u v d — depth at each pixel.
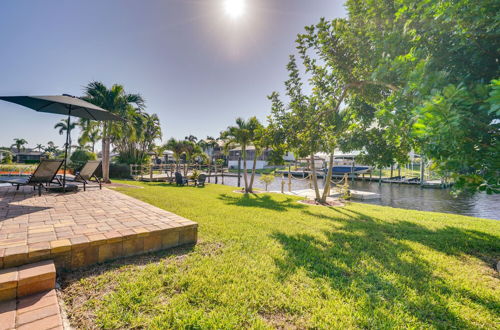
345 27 5.67
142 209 5.01
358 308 2.26
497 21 2.23
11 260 2.35
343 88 6.12
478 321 2.17
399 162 7.32
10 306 1.94
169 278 2.65
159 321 1.92
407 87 2.65
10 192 6.69
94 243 2.92
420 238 4.99
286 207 8.79
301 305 2.26
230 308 2.16
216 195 11.79
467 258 3.85
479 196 19.84
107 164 14.14
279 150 7.64
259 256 3.47
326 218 6.82
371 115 6.62
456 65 2.72
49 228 3.38
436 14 2.45
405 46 3.32
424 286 2.79
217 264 3.10
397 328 1.99
